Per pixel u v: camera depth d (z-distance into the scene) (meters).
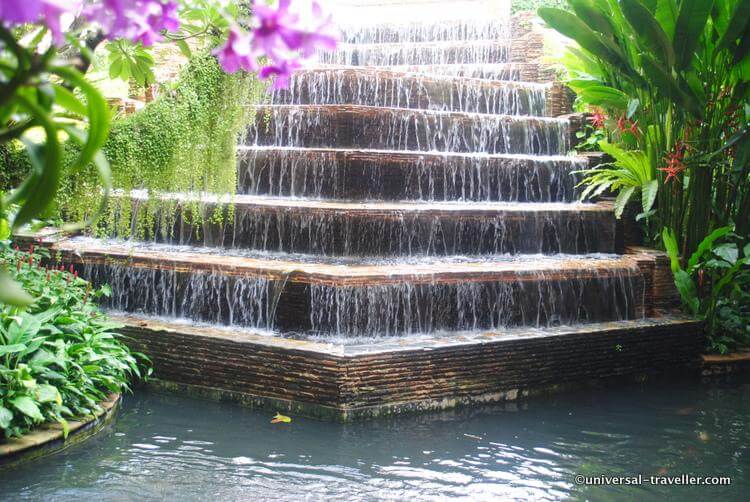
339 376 5.45
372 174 7.81
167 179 5.02
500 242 7.75
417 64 12.52
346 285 6.09
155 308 6.82
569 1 7.80
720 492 4.32
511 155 8.88
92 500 3.94
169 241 7.74
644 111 8.38
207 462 4.60
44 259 7.14
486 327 6.71
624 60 7.99
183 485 4.21
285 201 7.65
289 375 5.64
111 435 5.02
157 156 4.89
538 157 8.91
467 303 6.61
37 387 4.57
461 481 4.43
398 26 13.38
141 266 6.85
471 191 8.37
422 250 7.36
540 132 9.46
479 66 11.64
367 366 5.54
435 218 7.38
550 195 8.80
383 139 8.47
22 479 4.19
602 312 7.20
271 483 4.30
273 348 5.70
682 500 4.21
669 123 7.97
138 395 6.01
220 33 2.27
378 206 7.31
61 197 4.42
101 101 0.97
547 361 6.40
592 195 8.67
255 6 1.08
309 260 6.98
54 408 4.78
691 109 7.57
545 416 5.79
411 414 5.73
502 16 13.29
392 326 6.28
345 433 5.24
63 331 5.30
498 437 5.26
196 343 5.99
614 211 8.23
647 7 7.41
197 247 7.62
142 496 4.03
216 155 5.07
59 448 4.66
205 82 4.96
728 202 8.00
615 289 7.24
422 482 4.39
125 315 6.82
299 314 6.27
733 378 7.14
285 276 6.28
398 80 9.41
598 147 9.76
